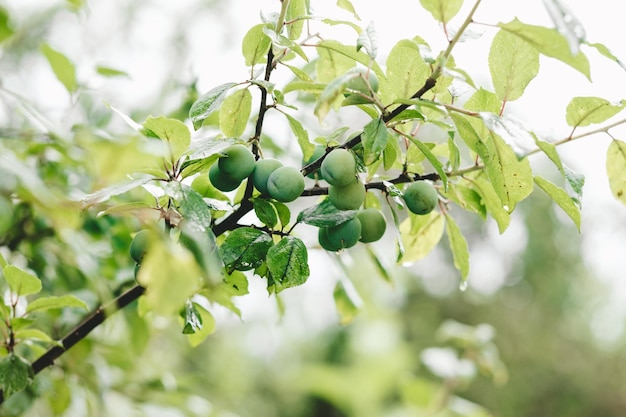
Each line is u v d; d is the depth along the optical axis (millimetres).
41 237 1229
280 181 977
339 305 1201
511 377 4773
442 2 958
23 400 1174
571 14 885
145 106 1354
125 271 1237
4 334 1026
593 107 1021
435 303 5438
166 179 962
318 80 1109
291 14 1047
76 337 1045
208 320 1093
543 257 5199
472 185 1068
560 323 5098
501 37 1013
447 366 1745
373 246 1160
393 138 993
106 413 1282
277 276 967
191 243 929
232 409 3326
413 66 1008
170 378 1328
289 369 4586
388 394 3668
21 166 820
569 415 4602
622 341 4938
